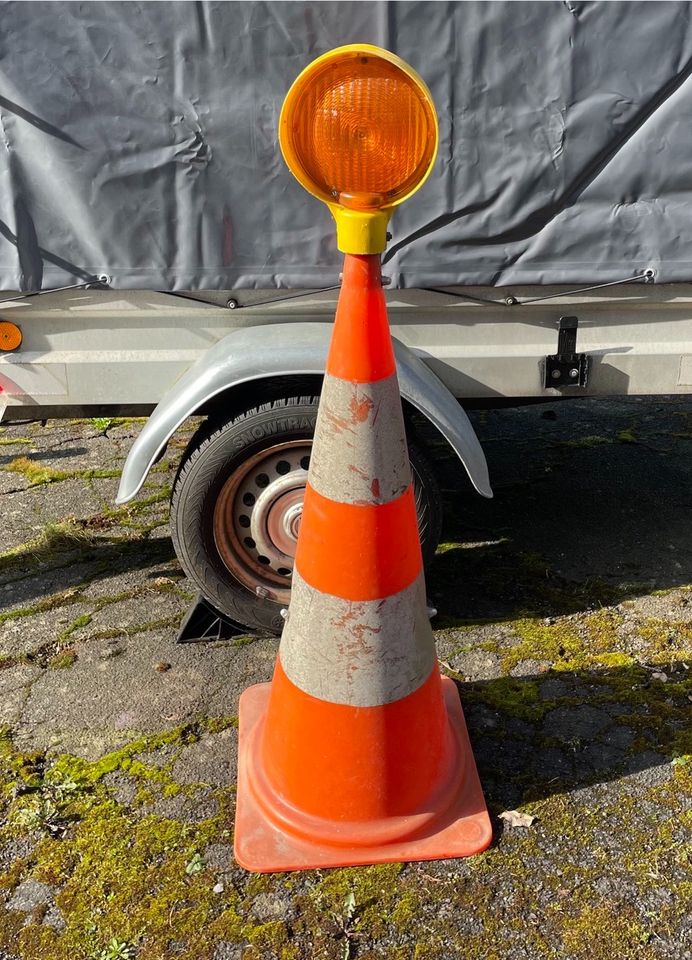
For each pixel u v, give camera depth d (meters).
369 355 1.12
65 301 1.57
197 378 1.53
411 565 1.23
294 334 1.54
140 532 2.20
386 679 1.23
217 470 1.59
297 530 1.64
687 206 1.54
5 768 1.45
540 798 1.37
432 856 1.27
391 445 1.16
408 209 1.52
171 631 1.81
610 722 1.52
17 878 1.26
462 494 2.36
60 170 1.47
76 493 2.41
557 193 1.53
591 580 1.95
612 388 1.71
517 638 1.75
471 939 1.16
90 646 1.77
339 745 1.25
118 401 1.66
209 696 1.62
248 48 1.42
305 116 1.02
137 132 1.46
